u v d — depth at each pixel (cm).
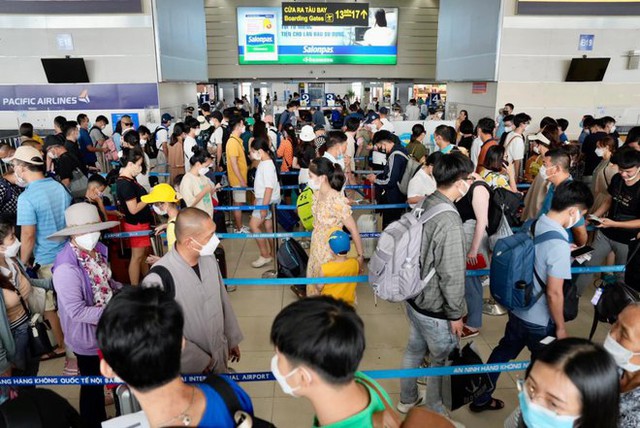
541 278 232
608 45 1041
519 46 1035
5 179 415
